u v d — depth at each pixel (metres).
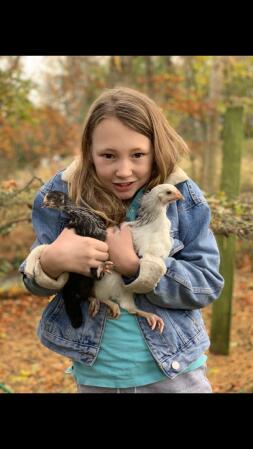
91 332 1.95
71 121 11.05
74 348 1.97
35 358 5.48
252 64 9.31
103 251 1.83
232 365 4.90
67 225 1.94
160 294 1.89
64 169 2.22
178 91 9.71
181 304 1.95
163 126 2.00
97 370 1.95
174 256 2.06
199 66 9.06
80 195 2.01
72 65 10.88
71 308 1.93
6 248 8.80
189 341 1.99
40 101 10.61
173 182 2.03
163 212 1.89
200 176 9.53
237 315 6.35
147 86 10.12
